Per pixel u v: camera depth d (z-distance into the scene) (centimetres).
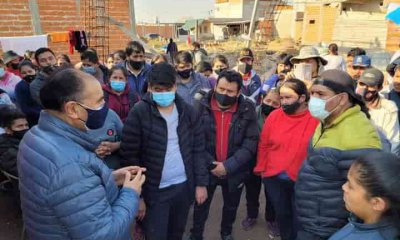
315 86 207
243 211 396
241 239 343
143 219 262
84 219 139
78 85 146
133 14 686
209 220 376
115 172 189
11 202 397
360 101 210
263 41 1942
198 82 426
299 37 2905
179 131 249
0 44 578
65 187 136
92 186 143
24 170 143
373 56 1245
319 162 204
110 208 154
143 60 458
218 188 456
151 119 239
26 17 591
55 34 594
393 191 136
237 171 300
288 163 274
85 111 151
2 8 567
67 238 143
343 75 204
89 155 150
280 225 297
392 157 145
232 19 4706
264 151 295
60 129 147
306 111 270
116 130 284
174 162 250
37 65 489
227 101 278
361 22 1956
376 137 200
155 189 249
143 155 248
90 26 648
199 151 269
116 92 363
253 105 302
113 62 557
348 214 200
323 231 209
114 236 149
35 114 407
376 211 143
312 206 212
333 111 204
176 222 272
